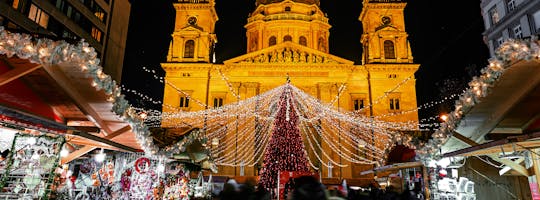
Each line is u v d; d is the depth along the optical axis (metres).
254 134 48.00
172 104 50.31
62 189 10.70
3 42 5.74
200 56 53.03
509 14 30.36
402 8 54.50
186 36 53.91
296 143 28.06
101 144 10.25
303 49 52.62
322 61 52.38
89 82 7.89
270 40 60.66
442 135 11.01
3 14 29.75
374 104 49.88
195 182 20.50
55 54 6.45
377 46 52.97
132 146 13.14
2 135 9.90
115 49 47.06
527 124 10.24
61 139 7.57
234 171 46.78
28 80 7.80
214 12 57.31
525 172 10.77
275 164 27.06
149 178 13.07
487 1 34.66
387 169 17.89
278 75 51.84
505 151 10.41
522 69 7.41
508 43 6.77
